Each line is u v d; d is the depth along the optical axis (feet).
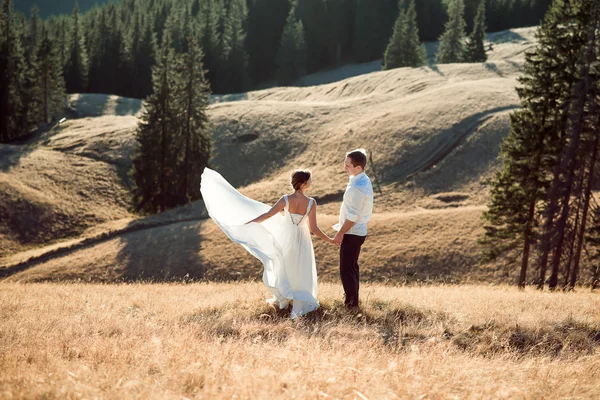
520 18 495.82
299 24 451.53
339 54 492.95
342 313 24.71
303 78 474.49
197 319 24.63
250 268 137.59
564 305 31.91
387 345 20.12
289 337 19.94
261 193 188.03
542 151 90.38
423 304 27.84
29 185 200.54
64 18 533.14
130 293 37.32
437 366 16.10
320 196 184.24
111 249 154.30
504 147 95.20
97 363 15.62
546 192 88.69
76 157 233.55
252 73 485.97
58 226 184.44
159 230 163.32
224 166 227.61
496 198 96.58
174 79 198.49
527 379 16.02
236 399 11.63
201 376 13.61
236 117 257.55
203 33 439.22
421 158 199.52
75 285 48.96
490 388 14.32
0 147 238.89
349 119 247.29
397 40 378.94
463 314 25.93
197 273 138.21
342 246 25.84
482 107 224.53
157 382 12.80
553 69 88.28
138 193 196.54
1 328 21.39
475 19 368.48
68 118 340.18
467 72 303.68
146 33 429.79
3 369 14.28
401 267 131.34
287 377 12.55
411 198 179.83
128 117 306.55
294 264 25.14
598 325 25.11
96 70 433.89
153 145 196.44
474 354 19.98
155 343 15.81
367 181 25.03
